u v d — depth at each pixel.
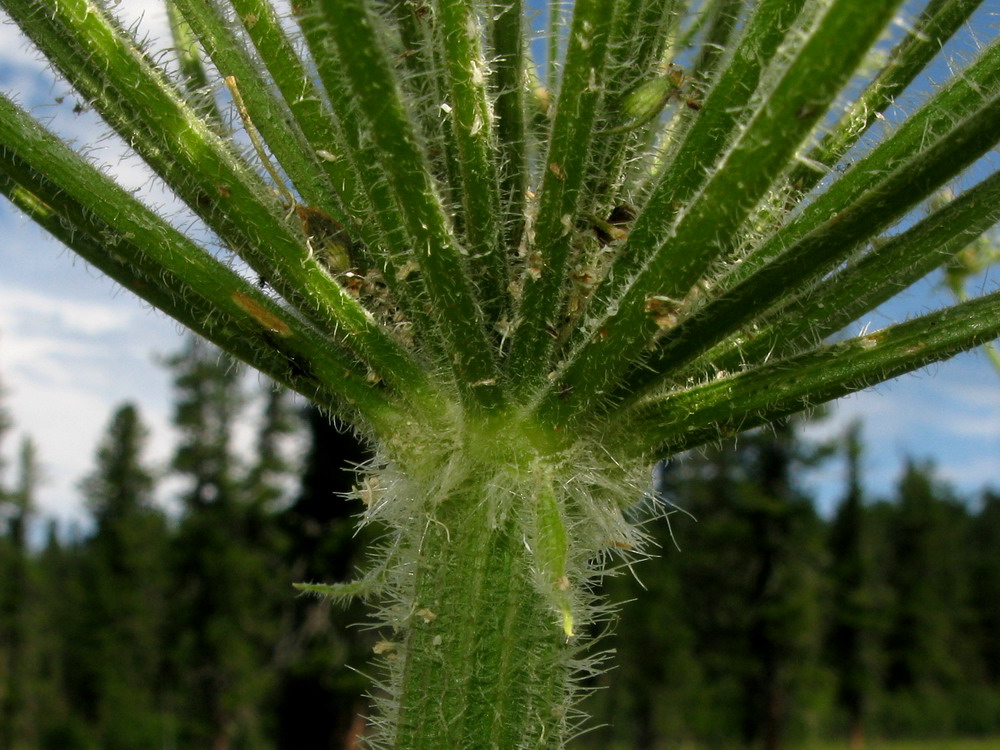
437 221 0.07
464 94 0.07
